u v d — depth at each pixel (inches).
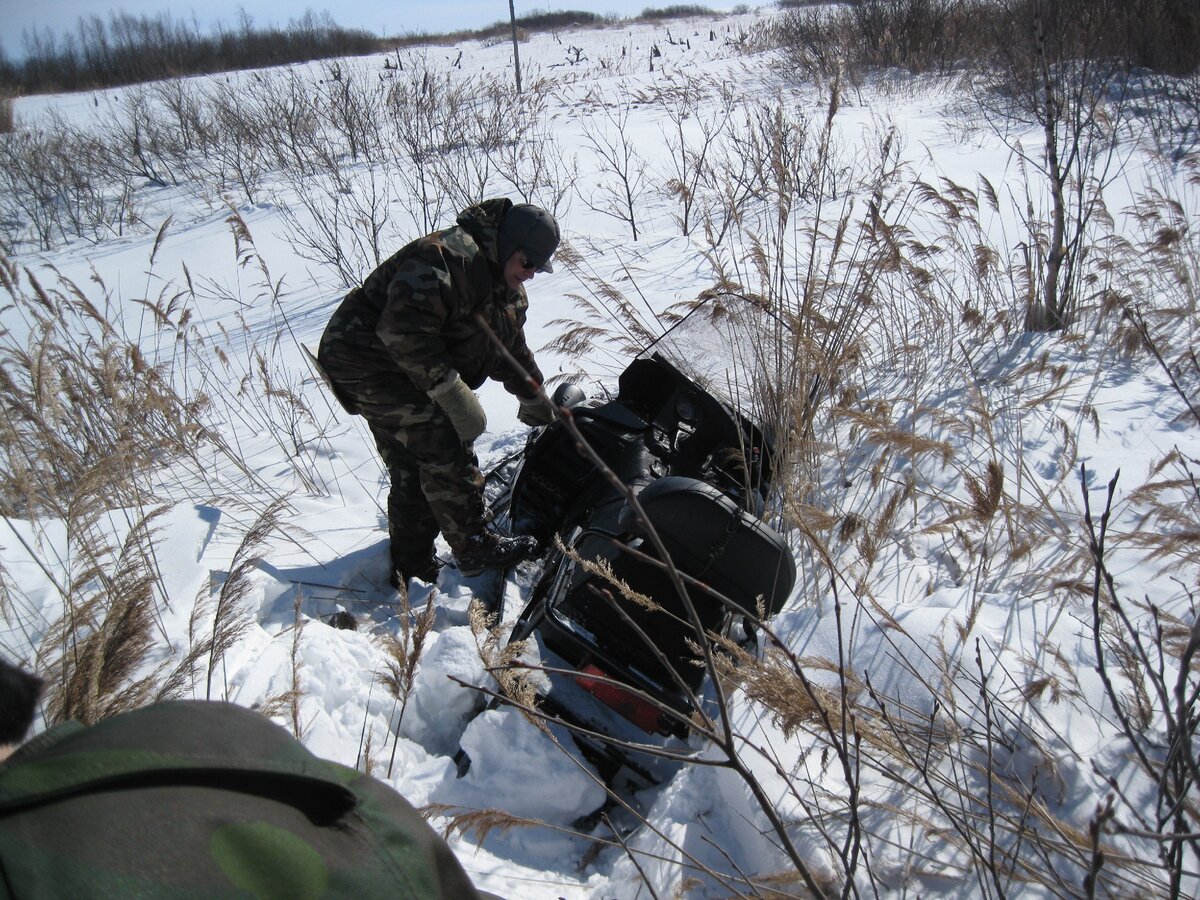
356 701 106.8
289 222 363.9
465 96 598.2
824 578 124.6
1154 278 210.5
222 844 26.3
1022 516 130.3
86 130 618.2
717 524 101.4
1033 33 263.7
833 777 87.3
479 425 120.1
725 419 139.1
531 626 107.6
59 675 89.1
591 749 99.8
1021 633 105.7
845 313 165.6
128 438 151.7
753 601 104.4
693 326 153.9
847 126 428.1
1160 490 108.1
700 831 87.3
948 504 133.1
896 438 116.5
